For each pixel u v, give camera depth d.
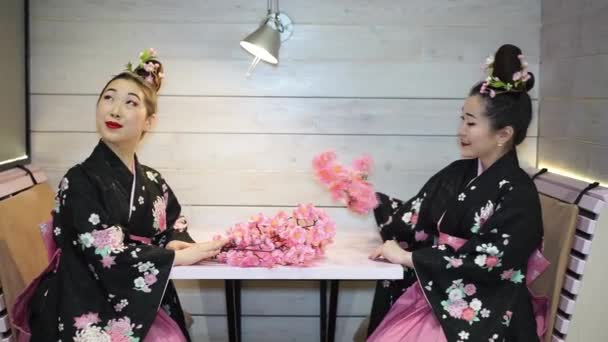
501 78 1.91
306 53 2.43
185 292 2.59
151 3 2.40
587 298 1.95
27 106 2.41
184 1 2.40
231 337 2.37
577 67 2.18
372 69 2.45
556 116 2.35
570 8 2.23
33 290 1.91
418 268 1.84
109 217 1.82
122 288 1.78
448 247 1.86
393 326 1.91
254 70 2.44
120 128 1.90
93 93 2.44
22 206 2.15
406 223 2.12
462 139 1.96
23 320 1.92
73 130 2.45
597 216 1.89
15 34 2.31
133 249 1.78
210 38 2.42
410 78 2.46
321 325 2.42
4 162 2.25
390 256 1.89
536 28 2.46
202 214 2.50
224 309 2.60
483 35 2.45
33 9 2.39
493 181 1.92
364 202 2.04
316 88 2.45
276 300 2.62
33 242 2.15
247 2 2.41
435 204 2.06
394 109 2.47
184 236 2.15
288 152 2.48
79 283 1.80
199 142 2.47
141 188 1.98
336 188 2.05
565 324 1.96
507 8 2.44
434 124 2.48
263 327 2.63
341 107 2.46
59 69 2.42
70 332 1.76
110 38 2.41
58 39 2.41
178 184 2.48
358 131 2.48
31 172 2.32
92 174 1.85
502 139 1.92
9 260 1.98
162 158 2.47
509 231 1.81
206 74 2.44
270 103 2.46
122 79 1.94
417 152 2.49
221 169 2.48
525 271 1.90
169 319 1.97
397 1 2.42
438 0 2.43
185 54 2.42
